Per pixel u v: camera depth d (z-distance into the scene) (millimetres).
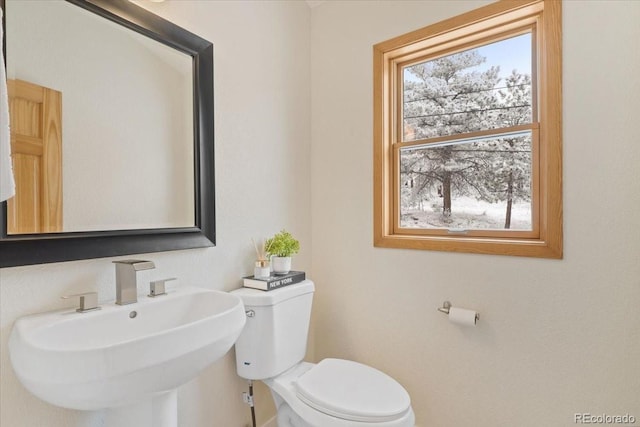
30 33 930
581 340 1272
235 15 1535
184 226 1306
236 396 1534
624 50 1197
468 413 1517
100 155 1075
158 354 769
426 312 1639
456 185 1662
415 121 1797
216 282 1438
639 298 1175
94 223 1056
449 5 1565
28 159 921
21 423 891
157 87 1229
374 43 1795
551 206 1323
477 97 1613
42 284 939
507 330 1427
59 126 985
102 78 1083
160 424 930
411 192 1797
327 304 1976
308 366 1569
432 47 1707
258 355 1400
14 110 897
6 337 873
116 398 743
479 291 1496
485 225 1581
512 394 1413
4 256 850
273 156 1747
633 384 1187
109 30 1101
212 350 888
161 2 1235
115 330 982
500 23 1505
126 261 1023
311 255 2027
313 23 2031
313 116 2029
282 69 1812
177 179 1288
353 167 1872
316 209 2020
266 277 1526
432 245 1613
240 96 1559
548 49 1330
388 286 1758
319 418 1180
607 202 1225
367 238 1825
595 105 1244
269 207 1720
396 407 1161
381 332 1779
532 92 1475
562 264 1307
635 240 1181
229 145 1502
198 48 1346
